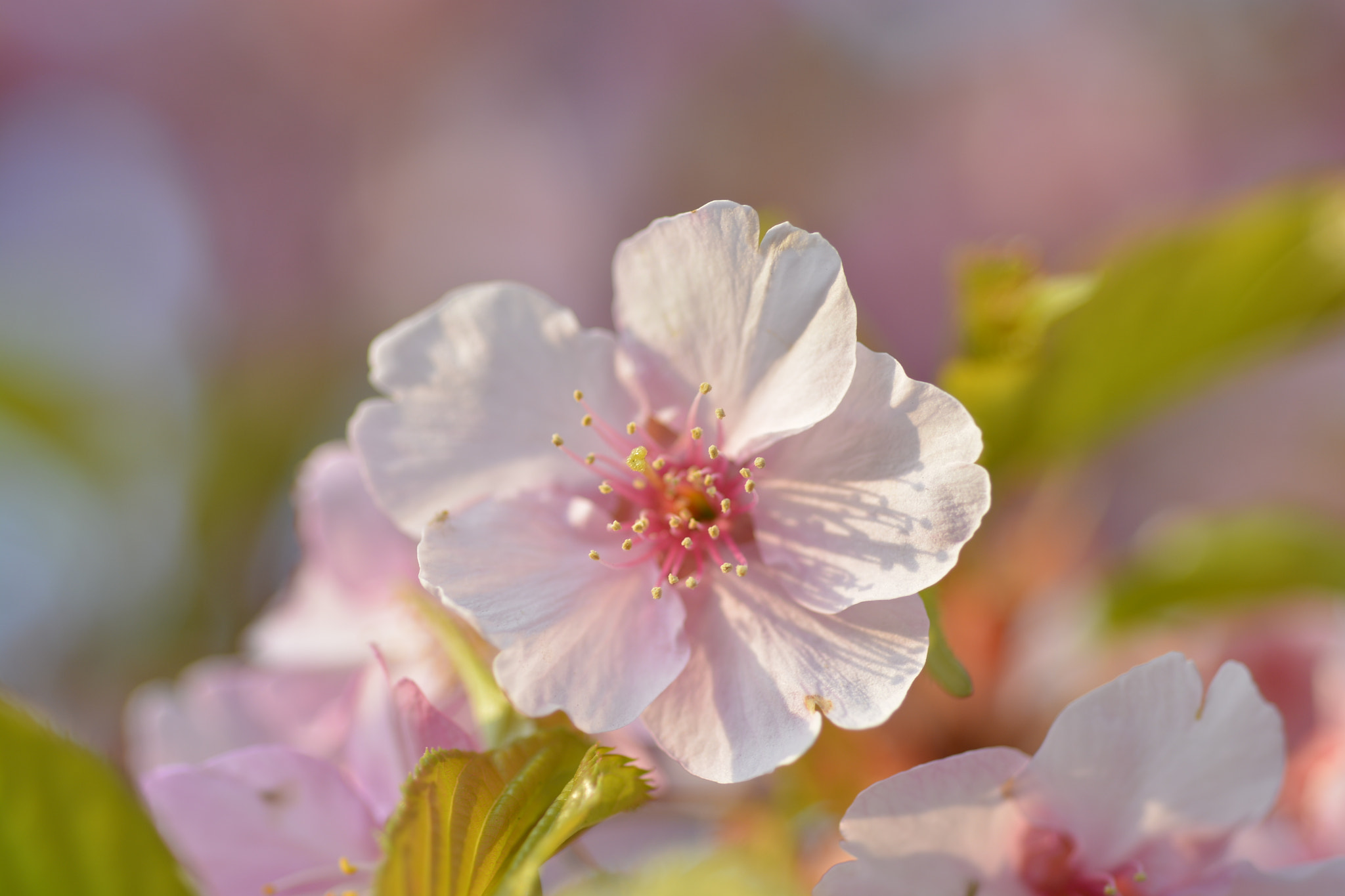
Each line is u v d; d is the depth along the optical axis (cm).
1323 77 47
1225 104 48
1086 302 25
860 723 21
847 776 24
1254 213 25
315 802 22
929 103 50
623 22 52
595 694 21
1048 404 26
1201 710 21
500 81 52
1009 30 50
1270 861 24
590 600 22
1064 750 21
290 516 37
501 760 21
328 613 24
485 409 22
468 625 22
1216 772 21
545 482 22
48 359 39
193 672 25
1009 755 21
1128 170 48
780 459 22
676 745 21
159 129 49
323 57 50
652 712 21
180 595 36
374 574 24
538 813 21
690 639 22
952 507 21
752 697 21
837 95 50
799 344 21
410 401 22
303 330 45
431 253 50
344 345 46
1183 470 41
